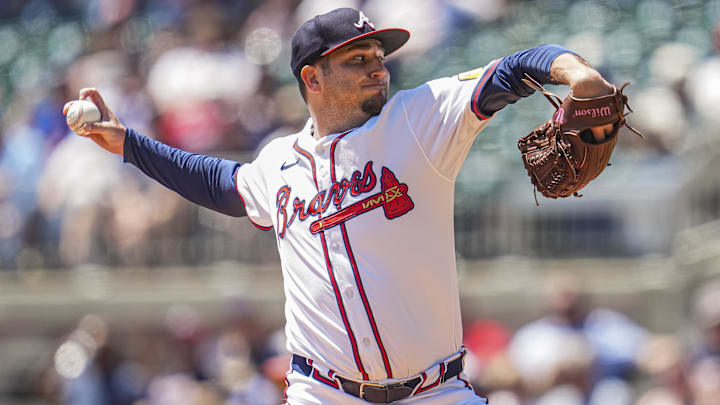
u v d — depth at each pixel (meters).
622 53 34.50
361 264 10.20
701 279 28.94
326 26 10.32
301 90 10.77
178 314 31.95
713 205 29.50
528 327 27.53
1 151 37.09
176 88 36.09
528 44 35.91
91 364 27.44
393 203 10.14
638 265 29.28
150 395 28.39
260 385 25.97
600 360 25.03
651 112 30.80
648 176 29.58
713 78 31.78
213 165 11.80
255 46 38.06
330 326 10.41
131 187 33.12
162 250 32.38
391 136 10.16
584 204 29.72
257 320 27.95
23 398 32.75
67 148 34.53
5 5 47.09
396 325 10.18
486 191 30.47
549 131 9.73
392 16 37.28
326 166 10.43
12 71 42.47
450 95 9.98
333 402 10.59
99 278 32.75
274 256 31.67
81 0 45.78
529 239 30.02
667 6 36.00
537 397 24.64
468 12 37.09
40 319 33.28
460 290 29.94
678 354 24.59
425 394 10.48
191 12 40.25
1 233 33.94
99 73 38.28
